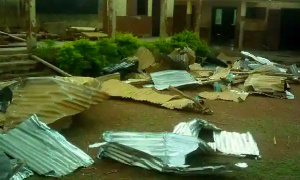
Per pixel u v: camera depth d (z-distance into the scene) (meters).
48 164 6.18
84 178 5.97
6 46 14.00
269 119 9.68
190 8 23.48
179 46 16.05
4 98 8.31
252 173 6.38
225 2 24.12
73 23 19.89
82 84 8.84
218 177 6.18
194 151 6.72
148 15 21.97
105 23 19.19
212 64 17.17
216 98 11.52
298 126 9.17
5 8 18.14
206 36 25.12
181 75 13.14
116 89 11.12
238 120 9.46
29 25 13.08
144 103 10.53
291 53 22.69
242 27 21.50
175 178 6.09
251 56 17.62
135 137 6.80
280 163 6.86
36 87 8.23
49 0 19.12
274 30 23.56
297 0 22.42
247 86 12.52
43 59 13.00
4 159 5.80
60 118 7.68
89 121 8.72
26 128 6.86
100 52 13.76
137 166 6.43
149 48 15.20
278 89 12.34
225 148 7.25
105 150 6.71
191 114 9.77
